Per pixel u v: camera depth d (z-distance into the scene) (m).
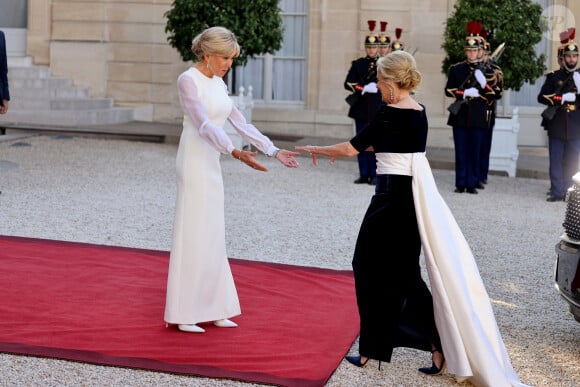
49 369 5.29
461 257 5.39
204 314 6.11
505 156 14.40
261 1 14.49
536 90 17.22
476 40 12.55
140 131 16.00
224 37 6.09
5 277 7.18
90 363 5.40
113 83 17.91
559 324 6.62
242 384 5.20
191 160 6.09
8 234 8.70
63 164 12.93
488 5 13.66
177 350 5.66
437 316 5.27
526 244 9.32
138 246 8.48
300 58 17.80
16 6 18.08
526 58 13.79
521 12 13.72
